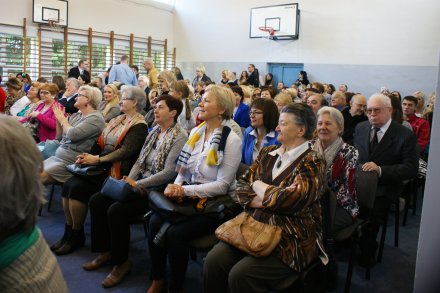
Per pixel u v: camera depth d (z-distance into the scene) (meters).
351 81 8.05
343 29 8.05
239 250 1.59
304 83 8.35
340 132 2.11
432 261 1.06
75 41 8.76
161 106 2.26
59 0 8.27
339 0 8.04
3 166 0.66
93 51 9.15
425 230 1.03
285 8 8.78
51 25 8.21
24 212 0.69
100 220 2.23
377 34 7.63
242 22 9.66
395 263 2.44
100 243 2.26
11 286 0.66
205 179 2.01
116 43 9.60
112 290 2.02
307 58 8.64
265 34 9.14
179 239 1.79
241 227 1.58
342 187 2.04
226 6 9.91
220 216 1.90
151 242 1.92
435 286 1.07
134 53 10.04
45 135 3.51
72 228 2.45
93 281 2.10
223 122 2.09
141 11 10.08
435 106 0.97
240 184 1.76
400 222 3.18
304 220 1.57
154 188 2.18
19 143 0.69
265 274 1.49
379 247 2.51
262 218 1.59
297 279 1.52
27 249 0.70
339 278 2.23
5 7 7.53
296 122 1.63
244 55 9.72
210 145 2.00
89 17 8.95
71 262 2.30
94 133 2.80
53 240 2.58
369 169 2.23
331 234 1.67
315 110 3.48
